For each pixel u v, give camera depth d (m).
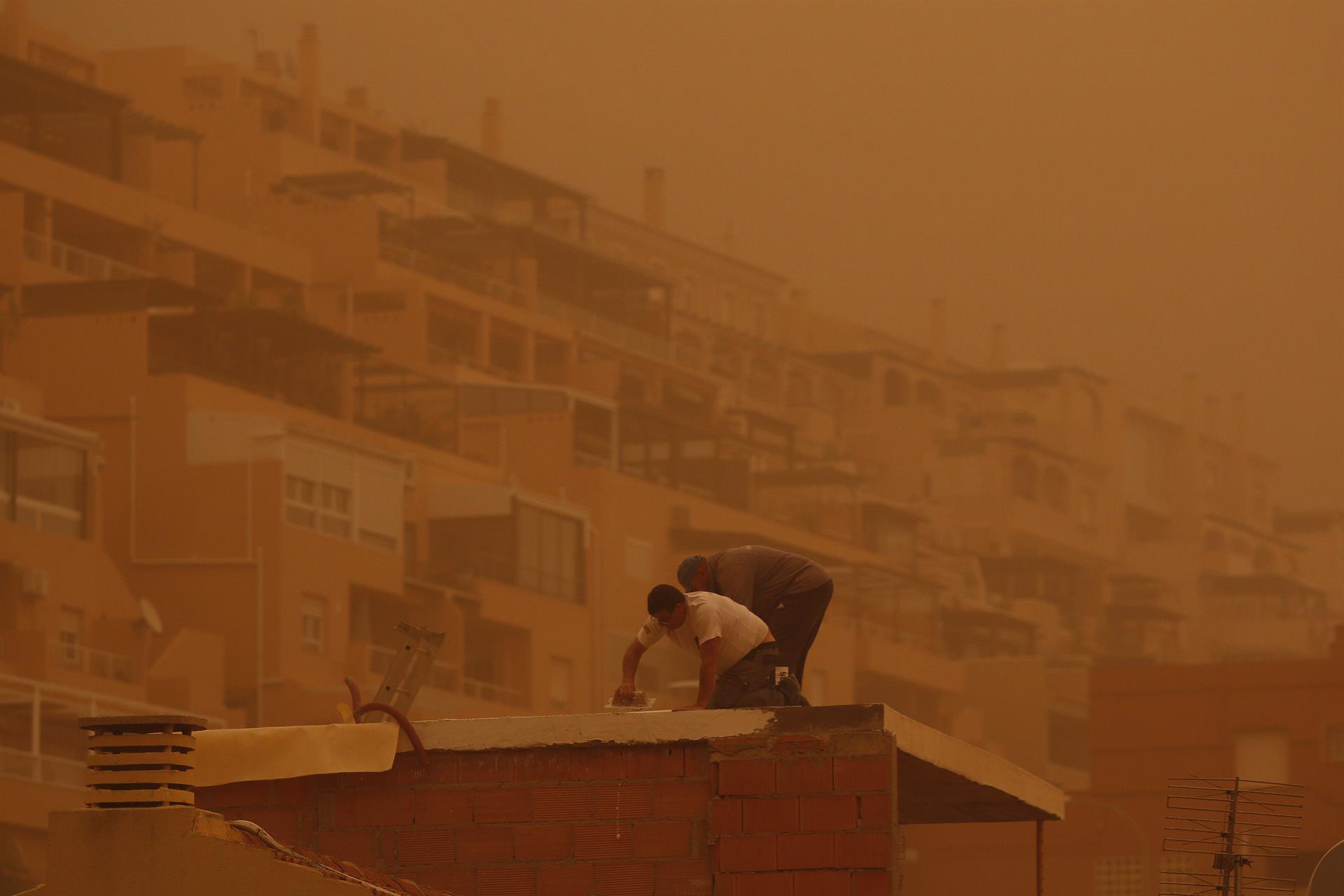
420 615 94.50
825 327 187.25
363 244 123.69
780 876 12.74
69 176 102.25
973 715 121.62
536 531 102.12
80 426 90.44
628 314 148.62
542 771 13.33
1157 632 175.62
